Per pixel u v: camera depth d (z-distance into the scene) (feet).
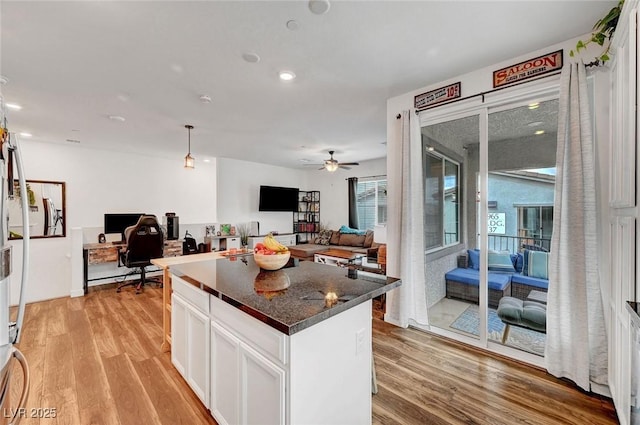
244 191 22.80
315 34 6.53
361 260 15.90
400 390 6.70
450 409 6.08
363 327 5.31
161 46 6.86
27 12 5.57
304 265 7.50
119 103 10.17
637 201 4.69
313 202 26.78
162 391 6.73
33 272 13.75
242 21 6.03
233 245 20.80
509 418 5.80
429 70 8.30
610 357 6.24
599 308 6.43
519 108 8.10
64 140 14.80
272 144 16.75
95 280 15.83
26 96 9.46
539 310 7.70
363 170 23.58
